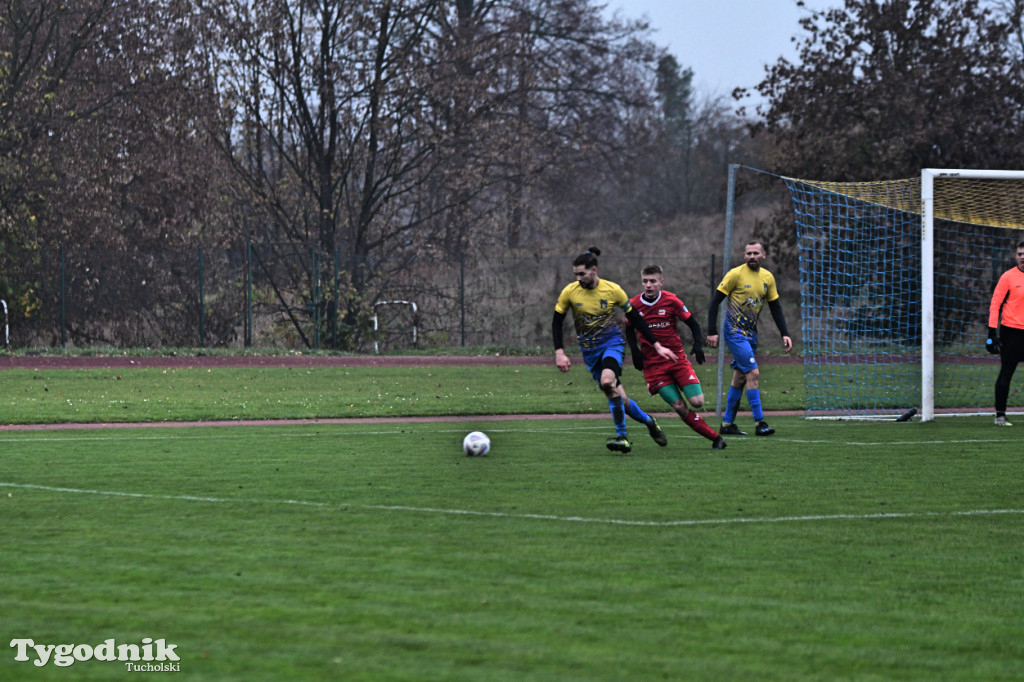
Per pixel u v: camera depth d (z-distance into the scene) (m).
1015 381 36.72
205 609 8.09
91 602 8.27
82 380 34.47
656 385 18.34
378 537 10.73
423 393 31.23
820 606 8.24
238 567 9.43
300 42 55.78
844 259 51.44
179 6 52.78
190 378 35.88
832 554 10.04
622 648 7.19
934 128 53.41
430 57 57.88
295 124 57.50
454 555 9.93
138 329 50.00
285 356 46.97
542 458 17.08
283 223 58.03
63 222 49.34
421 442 19.41
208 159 54.38
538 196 70.62
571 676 6.64
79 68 52.22
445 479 14.69
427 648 7.16
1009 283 22.36
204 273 51.31
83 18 51.81
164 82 52.56
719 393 24.81
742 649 7.18
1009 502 12.88
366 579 9.00
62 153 50.53
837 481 14.54
